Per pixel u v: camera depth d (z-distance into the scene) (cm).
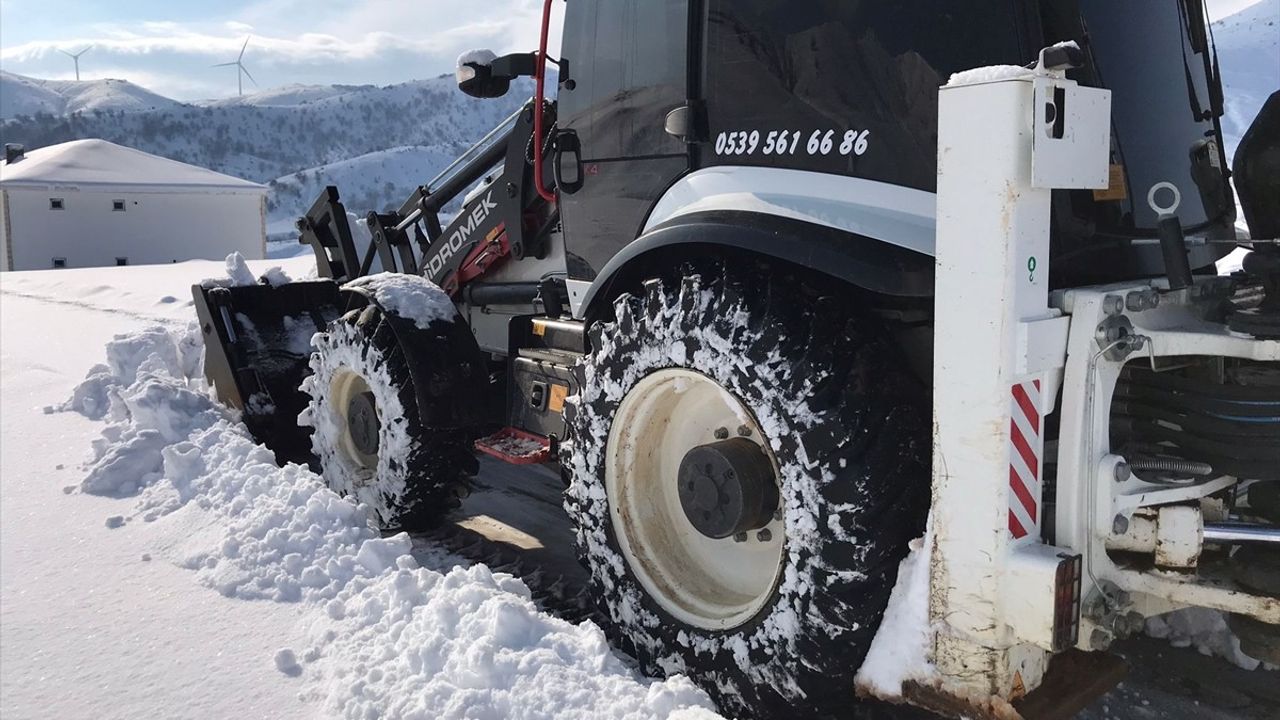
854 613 227
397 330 380
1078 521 211
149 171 3928
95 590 312
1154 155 253
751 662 248
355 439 430
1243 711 266
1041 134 193
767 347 237
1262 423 214
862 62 240
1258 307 234
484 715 225
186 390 485
